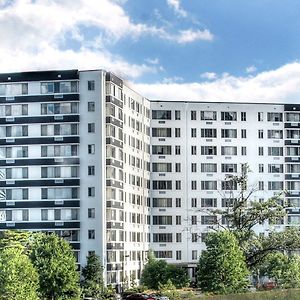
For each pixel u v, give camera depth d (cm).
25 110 12369
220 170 14850
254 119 15038
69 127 12250
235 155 14938
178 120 14775
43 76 12344
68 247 8650
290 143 15088
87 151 12169
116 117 12556
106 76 12344
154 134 14688
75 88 12262
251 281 13075
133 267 13300
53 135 12262
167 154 14700
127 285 12825
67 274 8406
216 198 14800
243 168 13112
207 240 10550
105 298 10712
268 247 11544
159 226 14562
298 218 14975
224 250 10381
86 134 12181
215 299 10031
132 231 13375
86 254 11975
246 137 15000
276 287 11894
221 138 14912
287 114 15162
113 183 12312
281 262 12062
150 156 14600
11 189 12300
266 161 15012
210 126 14875
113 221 12262
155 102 14700
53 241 8569
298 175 15075
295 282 11950
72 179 12144
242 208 11906
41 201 12188
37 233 11200
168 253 14538
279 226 14750
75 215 12088
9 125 12381
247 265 11519
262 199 14900
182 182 14712
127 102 13275
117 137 12575
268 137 15062
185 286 11612
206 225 14662
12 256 7956
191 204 14712
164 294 10388
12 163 12331
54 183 12175
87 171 12138
